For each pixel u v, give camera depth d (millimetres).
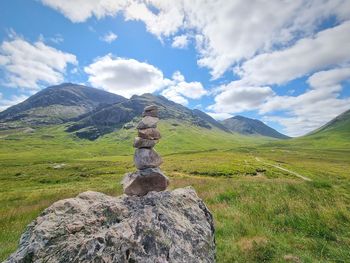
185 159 135750
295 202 16812
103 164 126750
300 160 139375
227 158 136875
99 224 8953
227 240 12695
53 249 7855
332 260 10719
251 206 17391
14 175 94438
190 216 10008
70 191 42688
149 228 8648
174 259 8195
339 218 14398
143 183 10688
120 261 7738
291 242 12391
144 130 11078
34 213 21984
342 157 167375
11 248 12945
